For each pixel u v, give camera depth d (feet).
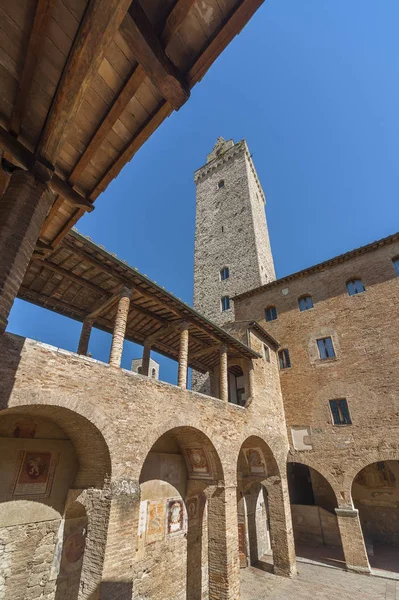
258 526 65.31
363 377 60.85
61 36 10.66
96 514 27.71
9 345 24.12
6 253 13.91
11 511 28.40
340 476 56.85
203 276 116.26
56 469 32.14
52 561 30.27
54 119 12.65
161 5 9.93
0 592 26.63
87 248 32.50
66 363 27.66
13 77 12.13
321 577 50.21
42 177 15.42
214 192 134.82
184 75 11.57
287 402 67.51
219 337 50.70
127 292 37.14
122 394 31.60
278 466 56.70
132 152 15.47
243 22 10.23
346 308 68.13
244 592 45.85
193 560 45.19
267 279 108.06
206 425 41.83
